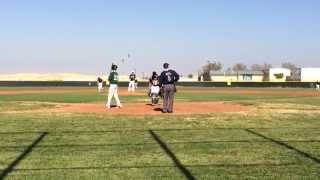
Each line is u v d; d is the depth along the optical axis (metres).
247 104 28.69
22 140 13.30
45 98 36.81
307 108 25.78
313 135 14.61
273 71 122.56
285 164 10.07
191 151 11.62
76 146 12.31
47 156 10.91
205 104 28.30
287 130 15.81
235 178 8.81
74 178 8.80
